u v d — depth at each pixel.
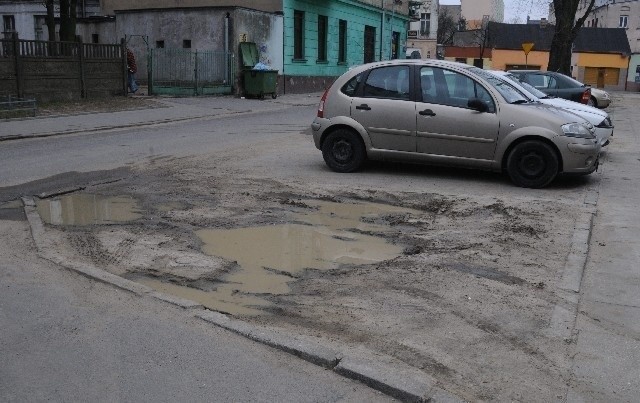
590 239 6.71
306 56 34.06
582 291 5.27
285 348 4.12
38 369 3.91
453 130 9.38
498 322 4.60
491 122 9.18
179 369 3.91
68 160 11.53
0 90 19.61
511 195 8.67
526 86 12.85
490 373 3.89
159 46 28.83
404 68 9.83
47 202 8.31
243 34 28.11
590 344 4.32
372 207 8.08
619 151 13.19
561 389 3.73
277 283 5.49
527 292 5.16
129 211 7.82
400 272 5.64
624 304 5.02
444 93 9.52
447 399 3.53
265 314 4.82
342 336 4.38
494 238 6.64
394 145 9.79
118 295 5.04
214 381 3.78
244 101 26.33
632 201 8.42
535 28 65.88
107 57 23.75
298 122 18.91
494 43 65.06
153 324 4.53
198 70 27.14
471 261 5.91
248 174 10.06
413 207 8.08
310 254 6.27
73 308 4.80
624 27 65.94
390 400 3.60
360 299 5.05
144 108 21.75
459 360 4.04
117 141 14.29
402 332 4.43
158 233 6.89
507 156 9.23
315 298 5.12
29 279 5.38
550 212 7.65
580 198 8.52
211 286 5.45
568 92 17.22
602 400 3.64
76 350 4.15
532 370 3.94
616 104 32.03
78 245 6.43
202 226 7.18
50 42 21.28
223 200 8.35
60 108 20.27
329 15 36.12
